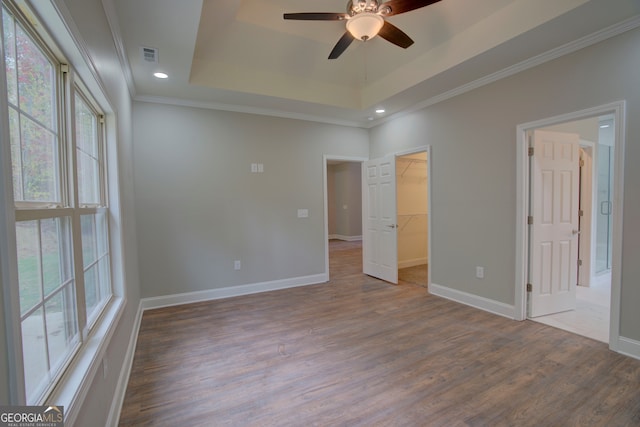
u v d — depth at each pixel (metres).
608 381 2.13
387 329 3.08
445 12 2.83
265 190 4.45
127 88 3.14
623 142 2.41
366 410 1.90
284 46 3.41
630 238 2.41
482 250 3.52
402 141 4.57
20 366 0.79
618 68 2.41
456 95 3.72
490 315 3.38
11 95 1.00
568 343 2.69
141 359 2.54
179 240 3.92
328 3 2.80
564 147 3.34
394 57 3.59
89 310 1.84
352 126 5.14
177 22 2.33
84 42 1.42
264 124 4.43
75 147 1.47
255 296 4.22
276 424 1.79
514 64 3.04
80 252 1.49
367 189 5.29
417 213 6.02
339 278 5.16
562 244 3.38
